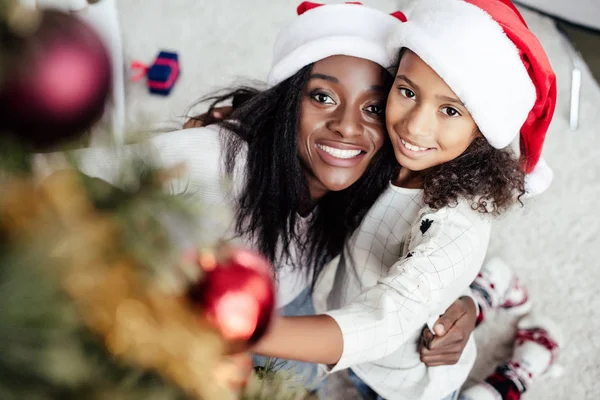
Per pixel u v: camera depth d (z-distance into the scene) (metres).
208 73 1.65
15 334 0.19
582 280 1.40
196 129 0.87
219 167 0.83
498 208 0.79
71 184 0.23
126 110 0.56
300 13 0.89
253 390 0.34
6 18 0.20
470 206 0.79
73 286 0.21
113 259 0.23
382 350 0.67
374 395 1.07
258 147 0.84
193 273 0.25
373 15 0.78
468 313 0.99
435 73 0.71
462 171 0.78
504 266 1.32
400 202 0.86
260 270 0.29
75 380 0.21
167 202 0.23
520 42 0.71
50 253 0.20
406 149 0.77
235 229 0.83
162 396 0.23
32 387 0.20
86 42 0.22
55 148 0.24
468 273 0.81
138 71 1.60
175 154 0.82
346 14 0.78
